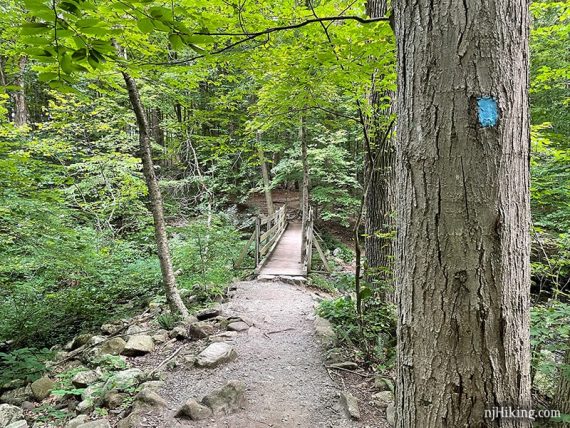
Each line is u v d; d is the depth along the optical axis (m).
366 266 4.33
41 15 1.37
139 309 5.88
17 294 5.47
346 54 2.85
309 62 2.96
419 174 1.19
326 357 3.84
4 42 4.04
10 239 4.31
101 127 7.30
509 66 1.12
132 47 3.20
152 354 4.04
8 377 3.74
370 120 4.02
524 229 1.18
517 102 1.14
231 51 2.60
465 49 1.10
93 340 4.48
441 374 1.15
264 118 4.07
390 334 4.05
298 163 12.03
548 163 4.10
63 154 7.71
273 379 3.44
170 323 4.71
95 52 1.59
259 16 2.70
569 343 2.70
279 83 3.55
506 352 1.13
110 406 3.01
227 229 7.57
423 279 1.19
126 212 8.78
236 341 4.22
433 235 1.16
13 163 4.23
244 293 6.20
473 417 1.12
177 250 7.40
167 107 8.41
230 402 2.99
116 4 1.54
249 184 15.50
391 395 3.12
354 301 4.93
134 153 8.93
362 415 2.92
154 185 4.96
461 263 1.12
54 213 4.75
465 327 1.12
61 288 6.61
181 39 1.66
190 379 3.43
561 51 5.64
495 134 1.10
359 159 12.36
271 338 4.35
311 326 4.65
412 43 1.20
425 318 1.19
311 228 8.20
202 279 6.32
